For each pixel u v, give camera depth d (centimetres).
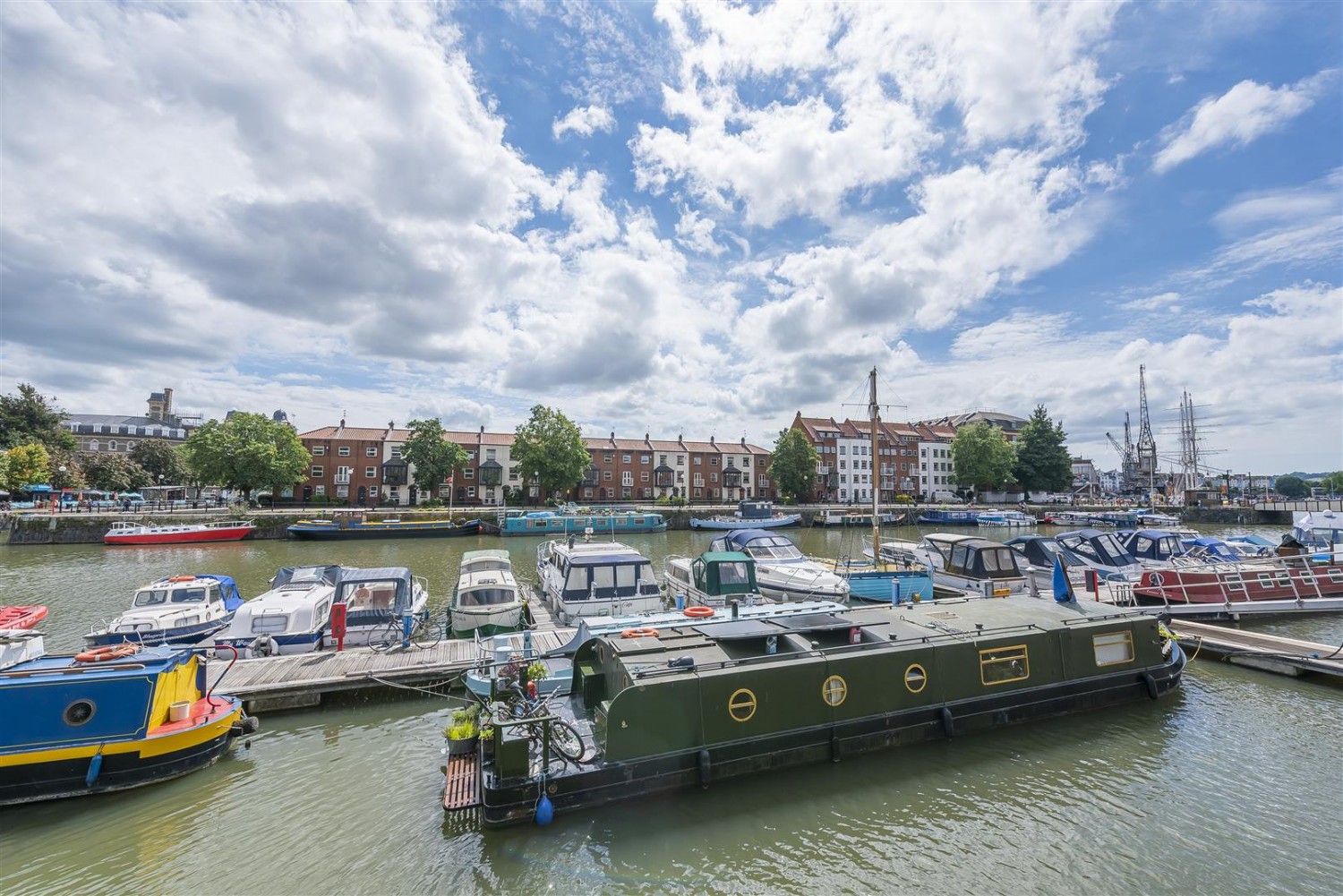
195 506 6178
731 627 1165
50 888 743
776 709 987
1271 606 1959
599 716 979
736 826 853
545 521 5319
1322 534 3716
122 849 817
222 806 923
